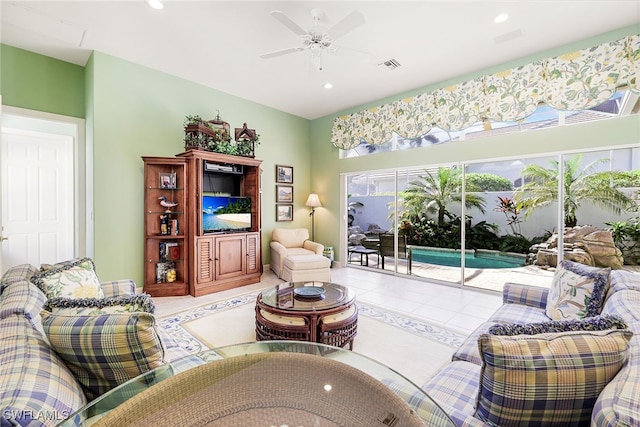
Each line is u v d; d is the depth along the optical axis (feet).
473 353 5.24
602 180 11.25
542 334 3.28
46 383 2.97
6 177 13.16
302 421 2.80
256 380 3.40
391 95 16.25
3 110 10.89
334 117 19.43
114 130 12.23
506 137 12.95
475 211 14.42
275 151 18.74
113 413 2.73
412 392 3.52
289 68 13.10
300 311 7.55
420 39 10.66
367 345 8.60
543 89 11.51
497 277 13.91
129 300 4.49
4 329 3.88
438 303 12.21
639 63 9.73
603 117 10.85
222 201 14.52
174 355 7.91
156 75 13.35
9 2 8.73
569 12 9.18
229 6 8.95
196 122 13.30
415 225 16.51
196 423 2.72
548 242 12.59
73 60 12.30
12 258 13.26
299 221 20.27
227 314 10.89
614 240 11.16
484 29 10.07
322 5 8.87
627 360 3.10
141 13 9.30
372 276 16.94
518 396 2.92
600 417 2.53
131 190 12.81
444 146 14.88
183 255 13.28
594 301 6.06
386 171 17.28
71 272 7.02
